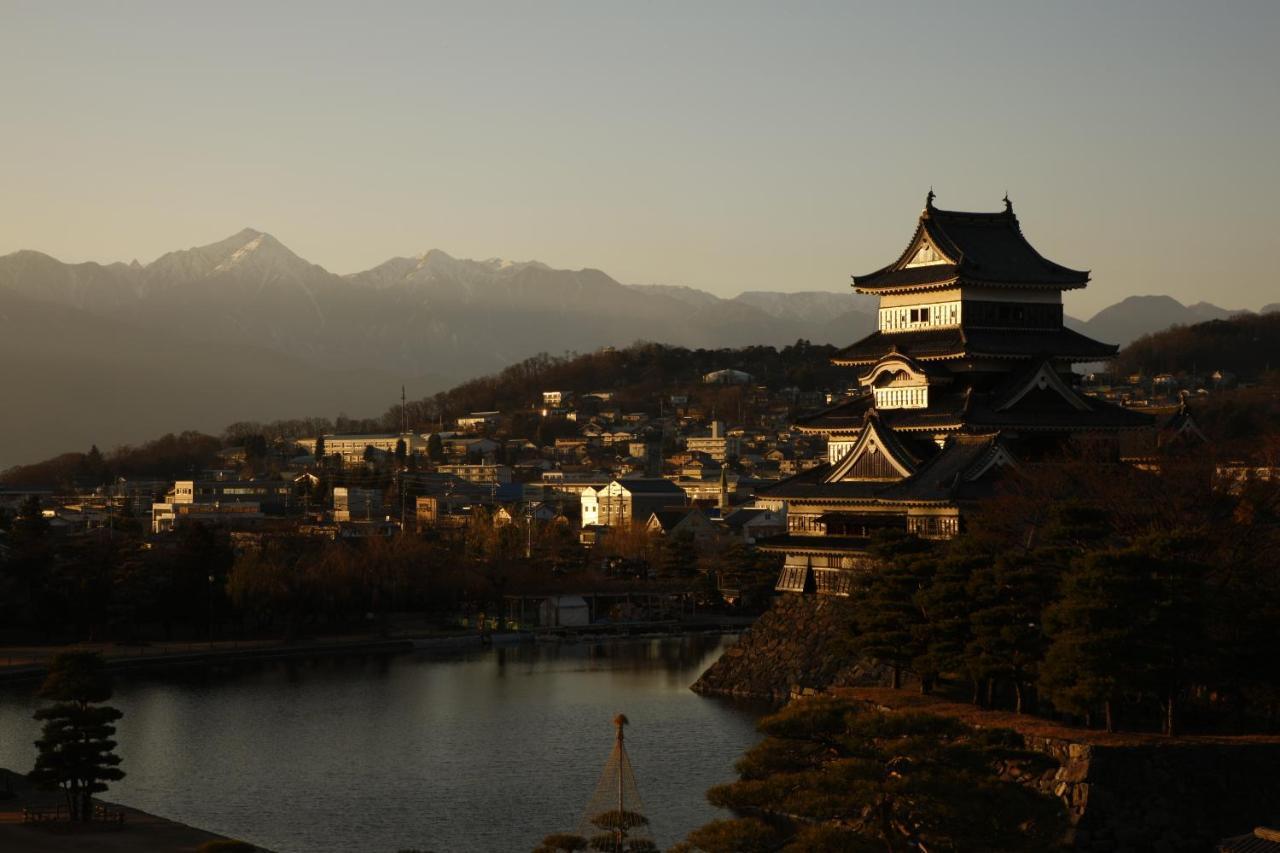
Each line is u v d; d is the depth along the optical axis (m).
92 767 127.06
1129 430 194.12
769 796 88.31
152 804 135.50
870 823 90.62
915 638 145.88
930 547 163.00
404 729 170.88
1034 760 108.44
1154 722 125.50
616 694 194.25
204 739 165.75
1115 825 108.56
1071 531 133.12
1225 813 109.50
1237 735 118.12
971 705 136.62
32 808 130.12
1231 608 119.81
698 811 127.75
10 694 198.25
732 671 193.12
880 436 189.50
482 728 170.50
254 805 134.88
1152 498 147.38
